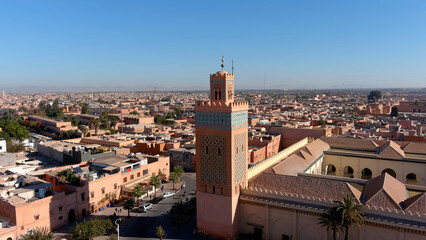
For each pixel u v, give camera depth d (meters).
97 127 184.75
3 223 55.62
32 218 58.12
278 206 54.69
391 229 46.66
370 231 48.34
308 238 53.09
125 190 79.25
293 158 75.75
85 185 69.56
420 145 90.19
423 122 190.62
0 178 69.81
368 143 92.69
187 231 61.03
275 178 59.84
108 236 59.84
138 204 76.50
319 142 95.38
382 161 83.38
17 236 55.66
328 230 51.31
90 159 94.94
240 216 58.72
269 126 161.12
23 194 61.62
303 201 52.91
